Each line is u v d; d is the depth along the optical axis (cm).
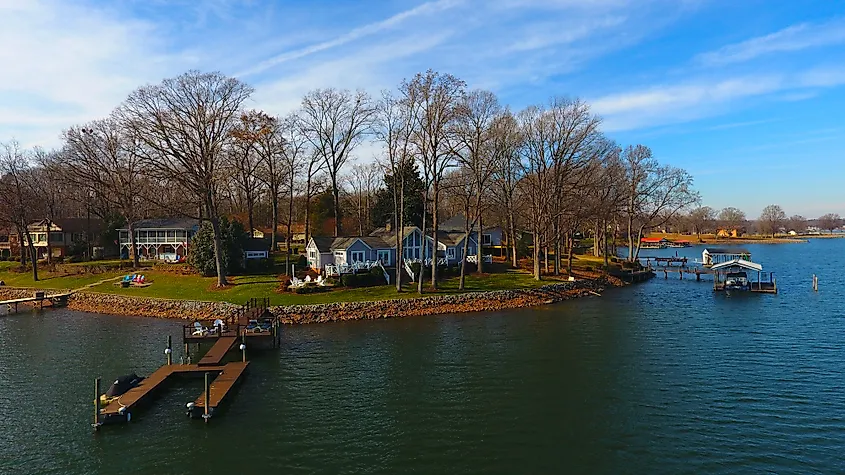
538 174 6312
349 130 7338
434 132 5284
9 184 6975
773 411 2483
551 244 7319
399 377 3033
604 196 7231
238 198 10400
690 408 2534
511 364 3262
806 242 19850
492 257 7700
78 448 2178
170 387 2850
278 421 2428
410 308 4947
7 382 2988
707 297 5912
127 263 7162
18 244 9062
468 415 2486
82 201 8981
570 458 2069
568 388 2830
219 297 5125
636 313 4900
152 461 2070
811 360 3256
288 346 3731
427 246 6756
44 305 5500
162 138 5266
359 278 5528
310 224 9150
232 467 2020
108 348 3722
